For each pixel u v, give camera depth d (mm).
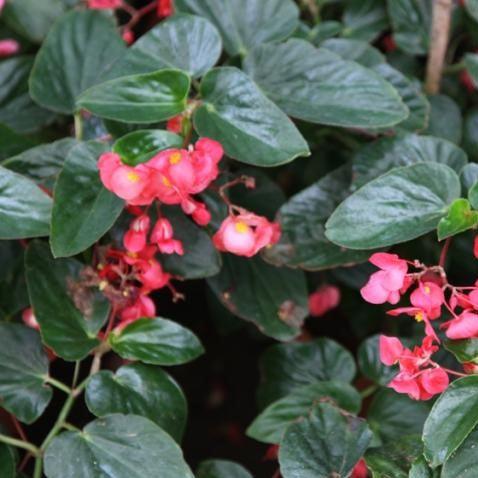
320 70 1434
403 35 1549
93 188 1380
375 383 1469
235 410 1781
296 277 1476
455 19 1558
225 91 1392
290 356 1482
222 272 1475
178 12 1463
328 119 1411
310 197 1460
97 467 1355
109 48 1482
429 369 1334
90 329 1411
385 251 1460
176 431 1398
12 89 1537
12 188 1374
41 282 1413
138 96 1390
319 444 1358
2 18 1578
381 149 1435
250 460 1751
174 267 1443
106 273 1417
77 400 1646
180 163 1341
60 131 1553
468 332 1332
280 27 1480
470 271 1548
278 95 1434
